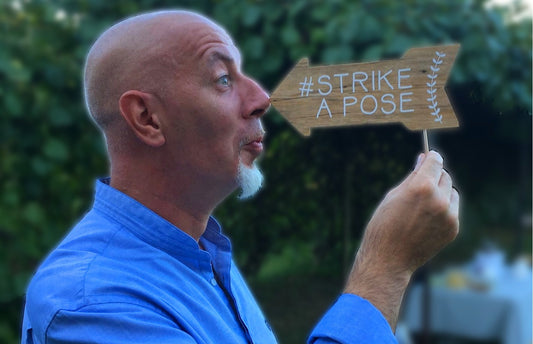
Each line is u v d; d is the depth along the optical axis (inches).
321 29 100.3
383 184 162.6
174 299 36.9
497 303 142.0
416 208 37.5
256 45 103.3
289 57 106.7
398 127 153.9
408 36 96.7
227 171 38.7
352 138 159.0
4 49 88.5
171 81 37.1
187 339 34.8
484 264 156.8
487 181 171.0
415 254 37.9
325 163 162.9
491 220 180.7
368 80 43.6
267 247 165.3
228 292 43.7
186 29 37.7
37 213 92.4
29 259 93.4
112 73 37.8
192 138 37.8
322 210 168.2
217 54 37.9
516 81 106.2
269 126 135.7
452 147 156.4
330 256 174.7
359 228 167.8
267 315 165.9
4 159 90.4
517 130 141.3
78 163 99.6
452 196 39.3
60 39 99.0
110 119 38.7
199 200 40.2
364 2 99.3
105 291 34.7
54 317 34.1
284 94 44.6
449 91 107.4
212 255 45.0
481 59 98.7
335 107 44.1
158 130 37.6
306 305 170.6
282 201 162.2
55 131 95.0
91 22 101.0
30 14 97.8
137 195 39.6
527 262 165.3
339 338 35.6
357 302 36.6
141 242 38.3
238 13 104.0
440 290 149.3
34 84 92.4
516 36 106.5
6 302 92.0
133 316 33.9
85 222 40.6
